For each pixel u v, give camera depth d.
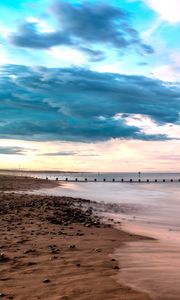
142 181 114.38
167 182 113.56
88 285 8.30
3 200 29.61
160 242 14.31
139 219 22.36
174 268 9.91
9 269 9.68
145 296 7.58
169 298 7.48
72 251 12.01
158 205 31.80
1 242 13.21
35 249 12.12
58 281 8.61
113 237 15.30
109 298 7.46
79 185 76.88
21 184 61.97
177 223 20.53
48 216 21.08
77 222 19.78
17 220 19.06
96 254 11.64
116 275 9.15
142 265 10.27
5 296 7.57
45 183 72.56
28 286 8.23
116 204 32.47
